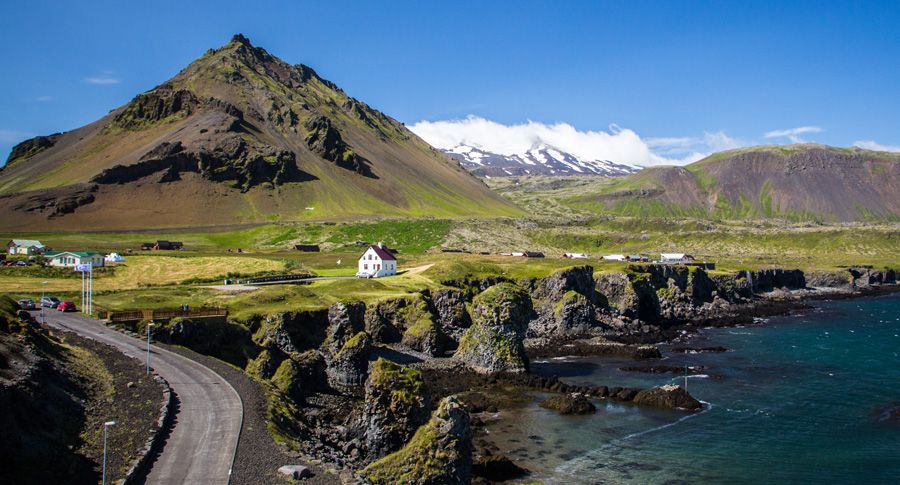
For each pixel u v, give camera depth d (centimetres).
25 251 17862
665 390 8325
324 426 6488
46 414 4866
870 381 9381
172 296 10994
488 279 15050
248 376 6900
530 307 10381
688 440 6856
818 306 19425
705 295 19150
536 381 9081
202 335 8625
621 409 7988
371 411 5847
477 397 8394
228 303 10569
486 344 9862
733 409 7988
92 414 5322
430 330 10894
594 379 9556
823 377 9644
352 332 10150
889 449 6619
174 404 5747
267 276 14650
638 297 15388
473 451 6412
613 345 12100
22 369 5228
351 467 5159
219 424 5272
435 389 8738
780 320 16300
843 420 7556
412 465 5003
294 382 7525
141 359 7044
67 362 6288
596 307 14650
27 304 9500
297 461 4712
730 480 5850
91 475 4231
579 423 7400
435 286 13500
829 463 6256
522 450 6525
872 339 13200
